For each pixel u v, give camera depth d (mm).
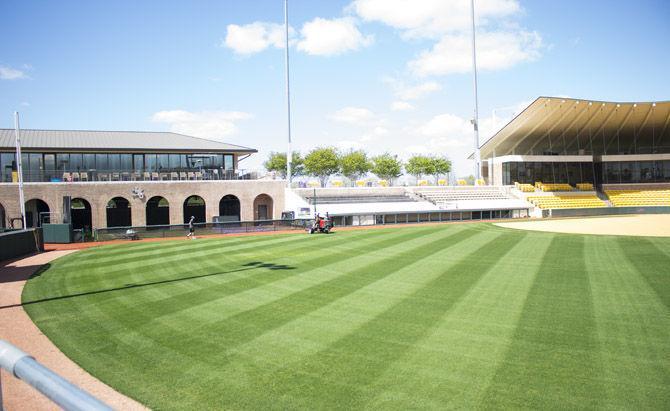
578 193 62281
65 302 14641
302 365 9211
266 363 9328
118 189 43000
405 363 9250
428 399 7727
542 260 21188
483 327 11469
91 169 44531
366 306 13484
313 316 12555
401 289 15570
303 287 16047
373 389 8117
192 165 48219
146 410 7465
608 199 61906
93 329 11742
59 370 9133
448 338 10688
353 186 58031
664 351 9742
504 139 61938
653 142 65938
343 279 17297
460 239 29750
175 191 45125
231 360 9508
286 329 11469
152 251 26828
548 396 7789
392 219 49031
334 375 8719
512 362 9242
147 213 47875
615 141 66688
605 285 15961
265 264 20891
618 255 22359
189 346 10367
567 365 9078
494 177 67125
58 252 27969
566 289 15406
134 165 46062
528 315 12438
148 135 50656
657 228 36188
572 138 65062
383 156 90125
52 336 11227
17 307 14148
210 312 13078
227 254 24469
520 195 60031
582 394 7840
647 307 13109
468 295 14680
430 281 16781
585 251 23859
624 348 9945
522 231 35000
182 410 7453
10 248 25125
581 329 11250
